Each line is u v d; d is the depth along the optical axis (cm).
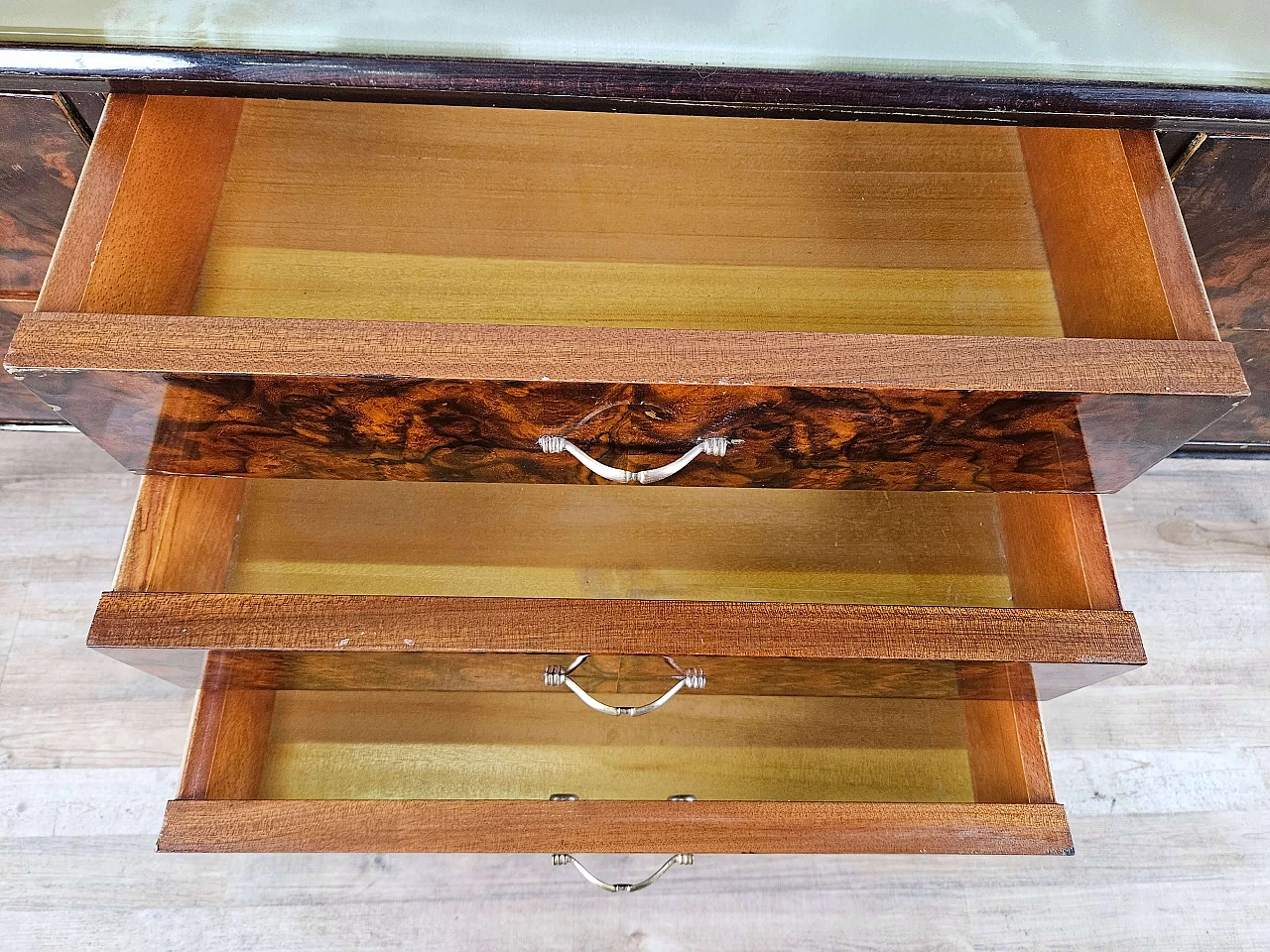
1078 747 87
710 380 42
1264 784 86
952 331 55
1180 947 80
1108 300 50
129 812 80
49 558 87
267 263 54
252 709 59
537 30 48
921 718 63
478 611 50
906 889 81
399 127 58
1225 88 48
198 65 47
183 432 48
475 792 61
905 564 61
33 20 46
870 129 60
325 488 61
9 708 82
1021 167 59
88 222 45
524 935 79
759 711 63
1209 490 96
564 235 56
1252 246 59
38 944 77
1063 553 56
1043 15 50
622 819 53
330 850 52
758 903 80
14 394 82
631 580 59
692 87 48
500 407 44
